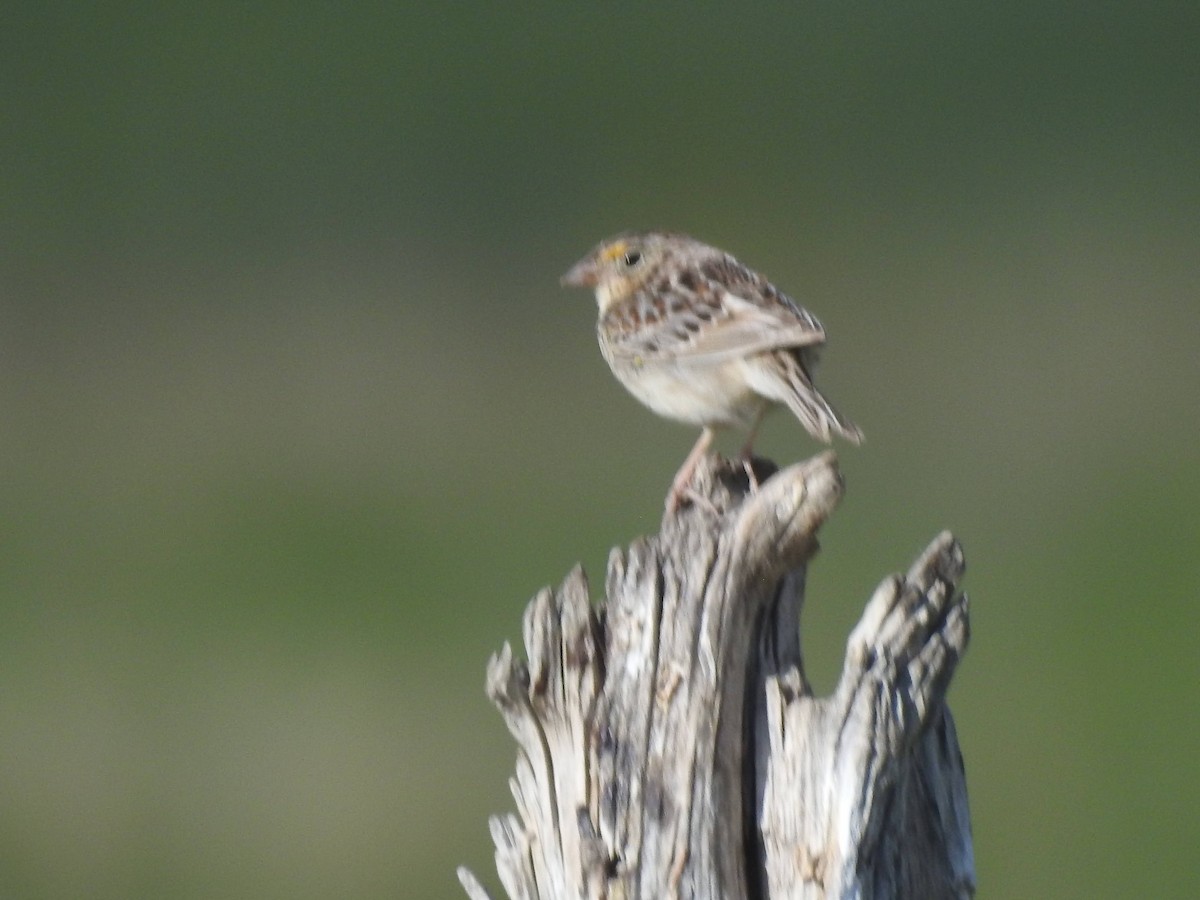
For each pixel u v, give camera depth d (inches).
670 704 233.5
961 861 238.7
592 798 235.0
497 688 237.9
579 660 236.2
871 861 228.8
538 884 241.1
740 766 233.8
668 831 232.4
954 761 240.1
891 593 229.1
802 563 234.8
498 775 512.7
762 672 235.1
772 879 232.1
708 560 233.0
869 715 227.1
